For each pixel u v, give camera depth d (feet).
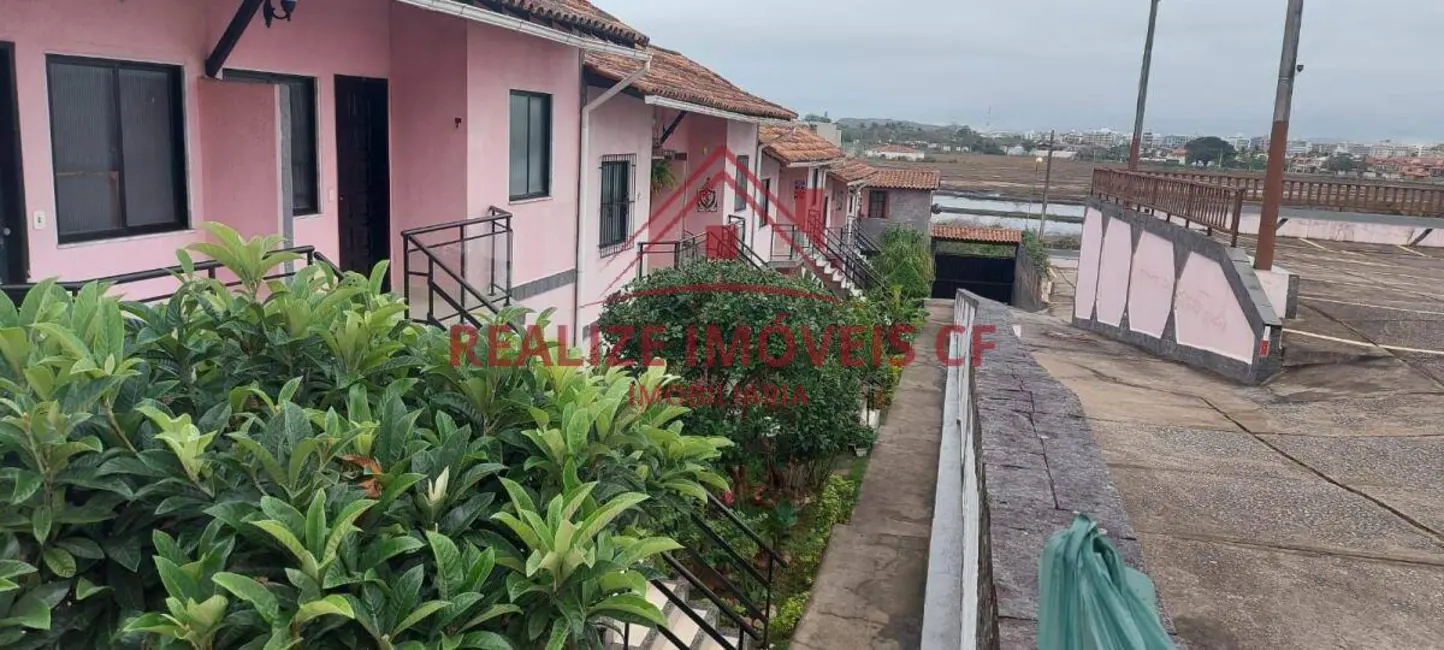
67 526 8.63
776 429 28.22
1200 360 35.73
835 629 22.59
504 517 9.23
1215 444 22.07
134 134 18.90
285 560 8.77
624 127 39.99
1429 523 16.63
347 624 8.55
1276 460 20.67
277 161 19.58
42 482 8.23
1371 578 14.21
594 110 36.37
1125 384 30.60
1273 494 18.11
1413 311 36.52
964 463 22.24
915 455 36.29
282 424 9.21
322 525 8.21
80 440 8.47
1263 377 30.50
